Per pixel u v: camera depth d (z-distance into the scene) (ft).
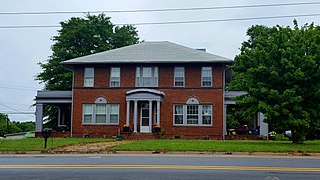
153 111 121.08
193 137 118.42
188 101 120.16
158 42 136.26
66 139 100.07
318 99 83.56
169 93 121.08
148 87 122.01
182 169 41.83
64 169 41.81
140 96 118.32
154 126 118.01
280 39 85.66
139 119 121.08
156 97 117.91
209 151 68.44
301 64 82.33
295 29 88.99
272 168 43.32
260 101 83.66
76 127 123.03
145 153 67.46
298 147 74.28
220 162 50.06
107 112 122.42
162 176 36.60
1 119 249.55
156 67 122.52
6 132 225.56
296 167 44.73
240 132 131.64
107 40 180.96
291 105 81.56
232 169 42.04
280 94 83.35
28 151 69.72
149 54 125.70
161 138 114.21
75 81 124.57
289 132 121.80
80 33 166.61
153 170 40.93
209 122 118.93
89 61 122.62
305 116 81.25
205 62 119.24
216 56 122.42
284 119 82.23
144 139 108.58
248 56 87.97
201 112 119.44
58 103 129.29
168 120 120.06
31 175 37.42
